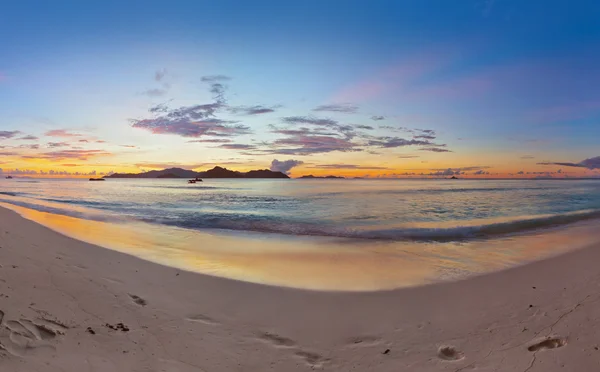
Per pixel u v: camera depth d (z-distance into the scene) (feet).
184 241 32.71
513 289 18.28
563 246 30.04
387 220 50.11
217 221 48.91
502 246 30.76
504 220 48.42
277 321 14.30
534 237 35.27
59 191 154.81
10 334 11.68
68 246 26.89
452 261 24.97
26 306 14.03
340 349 12.09
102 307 14.80
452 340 12.69
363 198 102.53
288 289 18.35
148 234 36.70
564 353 11.46
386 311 15.47
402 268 23.03
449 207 70.44
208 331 13.19
